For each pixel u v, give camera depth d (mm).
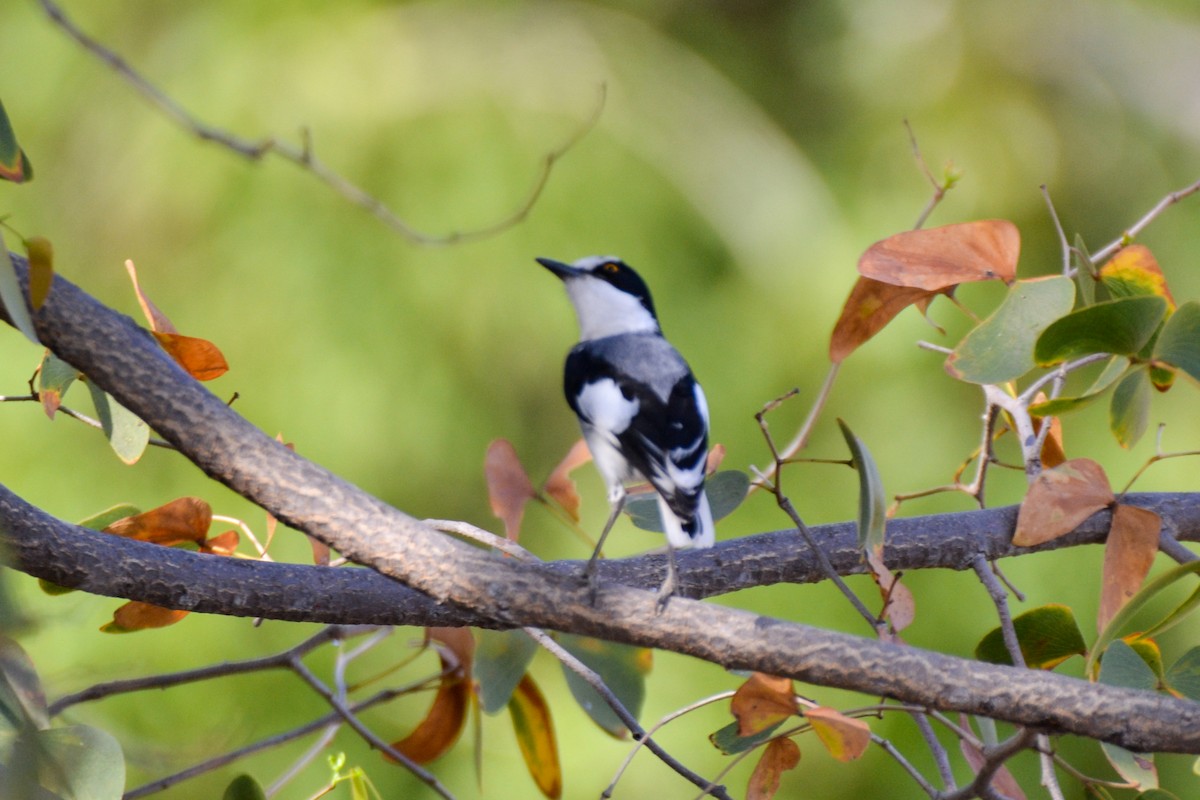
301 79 13586
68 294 4641
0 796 3896
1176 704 4469
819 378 13891
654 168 14836
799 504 13320
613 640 4871
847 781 12383
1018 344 5512
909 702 4637
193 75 13586
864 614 5098
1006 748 4430
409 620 5383
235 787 5473
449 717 6711
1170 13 17203
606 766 12180
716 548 5977
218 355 5562
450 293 13258
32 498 11922
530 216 13602
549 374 13547
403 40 14164
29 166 5125
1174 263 14938
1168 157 16375
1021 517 5688
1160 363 5195
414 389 13062
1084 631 12625
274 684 11898
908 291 6066
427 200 13484
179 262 13234
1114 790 7895
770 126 15828
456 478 13297
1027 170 15547
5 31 14164
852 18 16766
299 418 12836
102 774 4824
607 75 14969
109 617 10766
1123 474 12820
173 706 11336
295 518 4777
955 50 16172
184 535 5918
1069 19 16594
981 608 12766
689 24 16812
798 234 14914
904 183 15305
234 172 13203
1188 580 12211
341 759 5797
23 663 4512
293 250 13078
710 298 14359
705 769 12211
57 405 5633
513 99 14344
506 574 4848
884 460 13367
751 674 4770
